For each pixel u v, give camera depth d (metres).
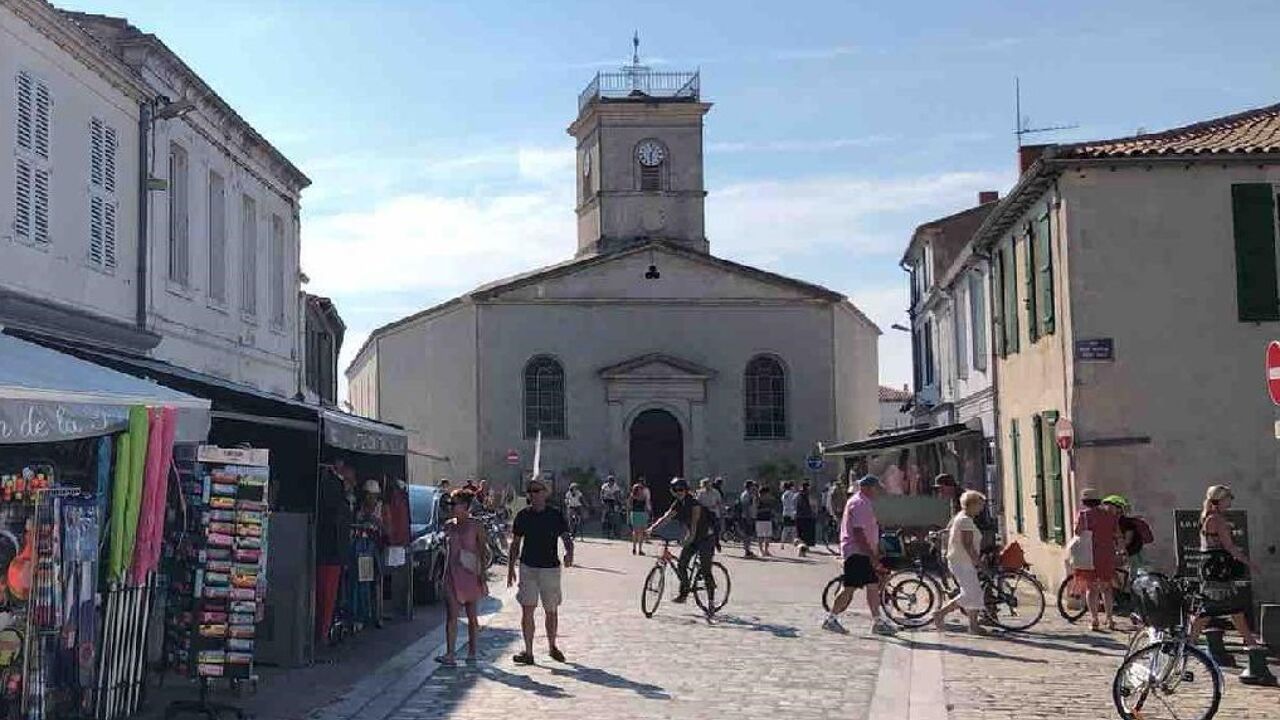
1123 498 19.45
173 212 21.22
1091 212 20.64
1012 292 25.09
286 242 27.20
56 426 10.28
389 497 19.08
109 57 17.81
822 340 51.25
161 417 11.55
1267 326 20.39
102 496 11.34
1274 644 14.62
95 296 17.86
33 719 10.45
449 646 15.07
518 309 50.38
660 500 50.38
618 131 54.97
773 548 37.62
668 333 50.88
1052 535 22.09
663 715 12.03
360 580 17.59
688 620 19.56
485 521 28.33
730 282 51.12
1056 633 17.61
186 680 13.74
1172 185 20.56
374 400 56.41
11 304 15.28
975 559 17.75
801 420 50.91
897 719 11.88
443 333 51.75
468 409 50.19
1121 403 20.47
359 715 12.12
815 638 17.42
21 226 15.84
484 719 11.88
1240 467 20.30
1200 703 11.12
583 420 50.25
